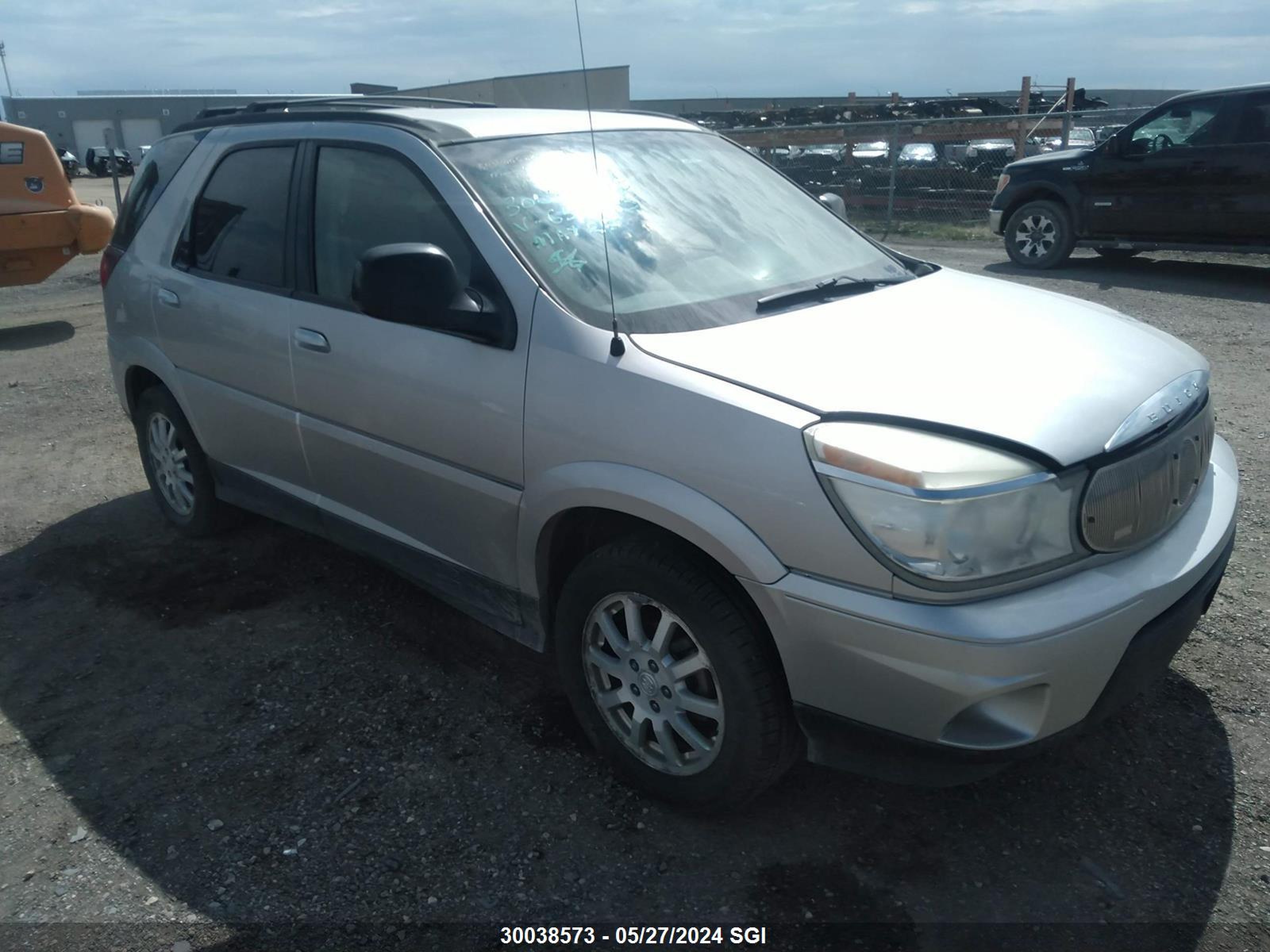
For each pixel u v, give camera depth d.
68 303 11.12
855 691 2.33
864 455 2.25
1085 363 2.68
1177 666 3.37
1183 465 2.61
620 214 3.23
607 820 2.80
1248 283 10.23
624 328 2.76
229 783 3.00
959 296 3.26
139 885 2.61
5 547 4.71
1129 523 2.42
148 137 58.00
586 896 2.54
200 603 4.11
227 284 3.86
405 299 2.81
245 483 4.13
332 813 2.86
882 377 2.50
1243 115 9.90
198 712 3.37
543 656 3.65
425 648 3.72
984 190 15.64
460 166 3.17
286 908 2.52
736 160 3.93
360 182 3.41
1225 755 2.95
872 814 2.80
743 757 2.55
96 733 3.27
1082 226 11.12
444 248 3.09
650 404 2.56
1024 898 2.49
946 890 2.52
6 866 2.70
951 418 2.31
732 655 2.49
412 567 3.45
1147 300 9.38
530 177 3.22
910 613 2.21
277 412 3.70
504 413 2.87
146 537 4.76
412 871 2.63
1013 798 2.83
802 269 3.33
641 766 2.83
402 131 3.34
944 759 2.30
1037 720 2.28
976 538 2.20
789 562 2.35
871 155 17.33
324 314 3.42
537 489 2.81
